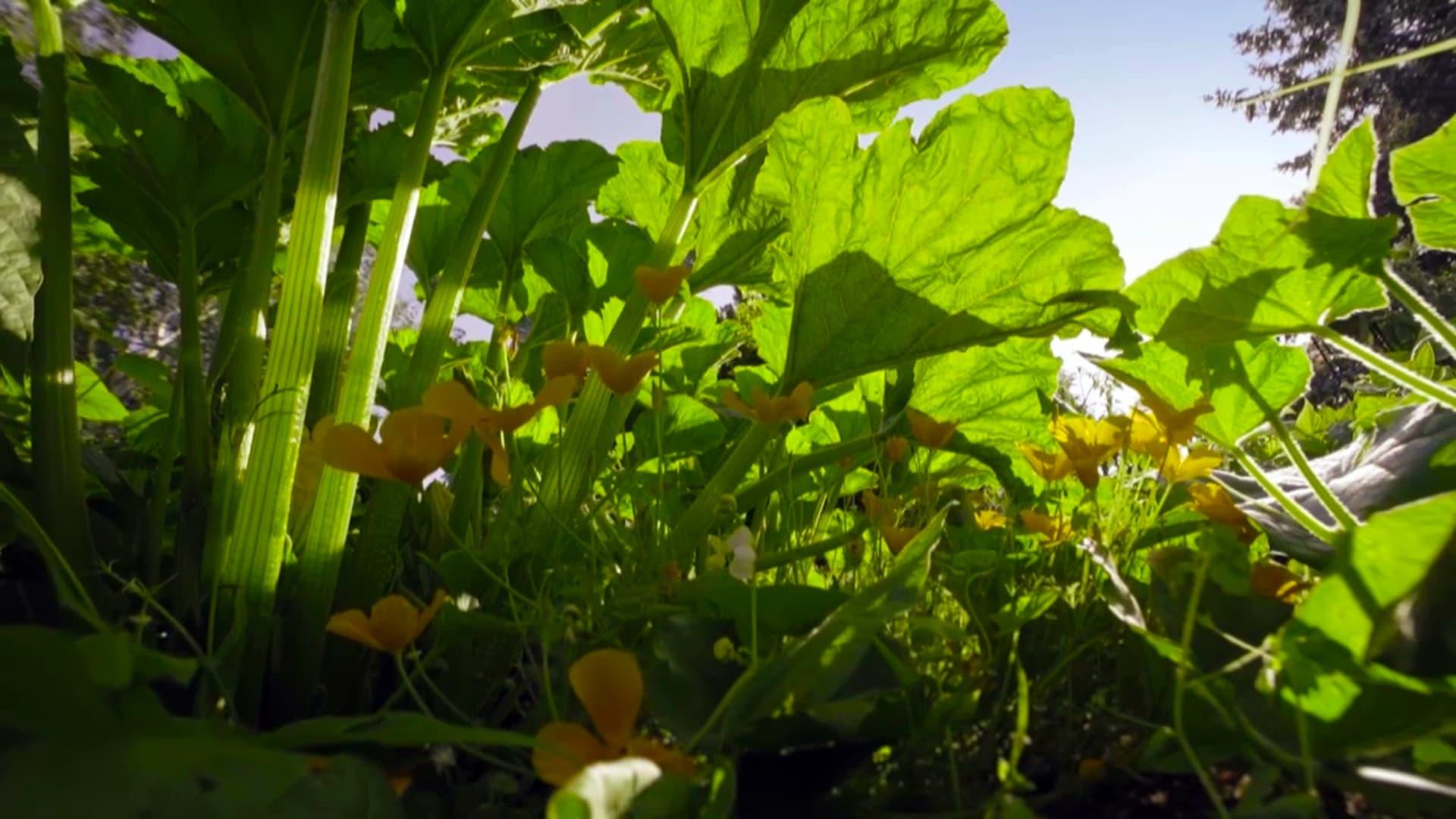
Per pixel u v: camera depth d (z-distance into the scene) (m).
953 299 0.87
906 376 1.10
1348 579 0.39
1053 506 0.98
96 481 0.82
